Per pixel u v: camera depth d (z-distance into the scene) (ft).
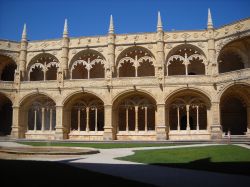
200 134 145.79
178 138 147.23
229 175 50.01
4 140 149.89
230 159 70.03
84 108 163.94
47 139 153.99
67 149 91.15
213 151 84.58
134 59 164.25
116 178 45.80
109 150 97.25
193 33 153.99
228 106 167.43
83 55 165.99
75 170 52.85
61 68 163.22
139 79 151.94
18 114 164.35
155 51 155.94
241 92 146.10
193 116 164.04
